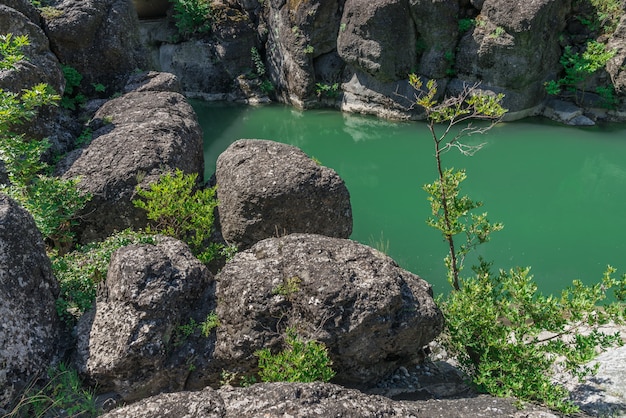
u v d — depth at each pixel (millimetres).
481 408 5398
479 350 6332
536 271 10867
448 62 18844
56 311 6090
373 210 13562
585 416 5664
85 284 6570
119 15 13969
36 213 7414
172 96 12000
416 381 6496
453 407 5391
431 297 6430
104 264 6844
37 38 11609
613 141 16844
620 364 6637
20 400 5184
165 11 23984
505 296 6750
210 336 6020
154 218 7582
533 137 17281
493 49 17641
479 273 7293
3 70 9867
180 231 7914
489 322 6246
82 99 13188
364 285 5820
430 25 18266
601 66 17406
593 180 14727
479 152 16484
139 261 5984
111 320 5762
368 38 18953
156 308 5734
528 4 16656
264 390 4754
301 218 8352
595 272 10805
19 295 5547
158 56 24062
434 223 7457
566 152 16266
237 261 6410
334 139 18453
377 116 20375
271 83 22953
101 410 5379
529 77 17828
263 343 5754
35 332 5613
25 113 7879
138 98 11867
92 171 9000
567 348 5973
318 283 5766
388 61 19062
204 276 6379
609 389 6195
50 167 9328
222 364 5887
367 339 5789
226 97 23172
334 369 5934
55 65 11883
